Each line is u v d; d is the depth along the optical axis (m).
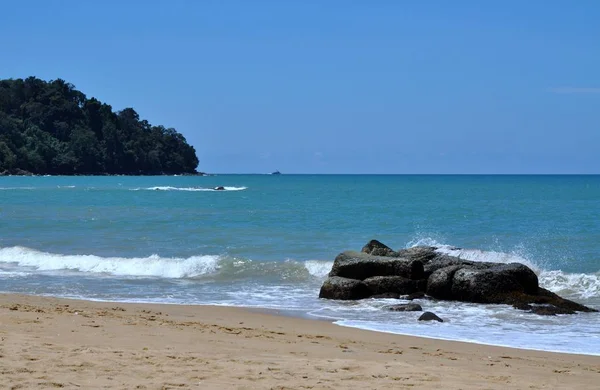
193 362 9.27
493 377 9.34
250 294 20.14
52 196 80.62
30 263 26.39
